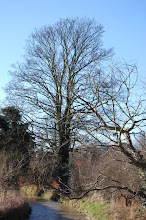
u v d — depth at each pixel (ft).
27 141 90.74
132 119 35.42
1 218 48.06
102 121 36.91
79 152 72.43
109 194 60.49
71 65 80.69
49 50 85.10
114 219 45.93
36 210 69.62
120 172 54.19
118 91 35.68
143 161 36.73
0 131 94.12
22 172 86.79
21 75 83.61
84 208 65.82
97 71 39.40
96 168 64.44
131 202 49.03
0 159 80.64
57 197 89.30
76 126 46.14
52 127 76.23
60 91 77.97
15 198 62.90
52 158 76.33
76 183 70.69
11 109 93.97
